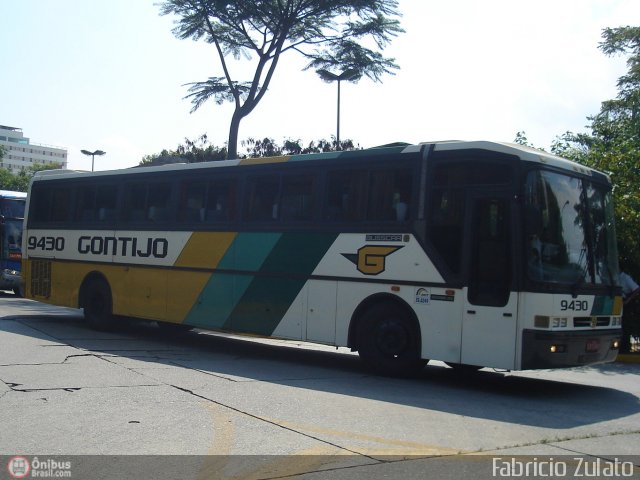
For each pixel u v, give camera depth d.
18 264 26.14
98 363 10.46
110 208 15.12
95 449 6.02
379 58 25.69
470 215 9.68
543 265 9.23
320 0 23.98
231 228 12.62
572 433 7.23
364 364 11.52
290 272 11.62
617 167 15.22
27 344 12.21
